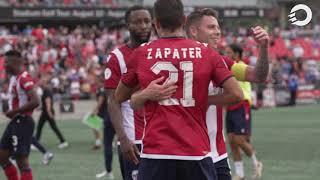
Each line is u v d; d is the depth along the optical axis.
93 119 36.41
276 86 74.31
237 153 25.28
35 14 87.25
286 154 34.19
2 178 26.89
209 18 13.67
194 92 10.93
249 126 25.44
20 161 21.53
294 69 81.06
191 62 10.95
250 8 86.94
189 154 10.84
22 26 88.56
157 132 10.92
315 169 28.66
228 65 12.85
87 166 30.27
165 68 10.95
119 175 27.47
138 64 11.20
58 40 80.69
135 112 15.06
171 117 10.89
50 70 72.62
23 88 21.20
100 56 76.75
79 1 90.50
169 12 11.07
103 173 26.80
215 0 87.25
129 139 14.68
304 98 79.62
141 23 15.05
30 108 21.27
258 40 12.16
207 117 13.50
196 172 10.91
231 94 11.05
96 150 37.03
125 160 15.16
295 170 28.36
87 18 89.75
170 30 11.16
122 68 14.72
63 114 62.81
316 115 61.38
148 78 11.02
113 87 14.71
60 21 90.06
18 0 86.81
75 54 79.31
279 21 91.12
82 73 74.69
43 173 28.08
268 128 49.66
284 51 88.56
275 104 74.12
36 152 36.34
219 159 13.62
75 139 43.00
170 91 10.88
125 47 15.05
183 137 10.84
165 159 10.87
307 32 92.94
